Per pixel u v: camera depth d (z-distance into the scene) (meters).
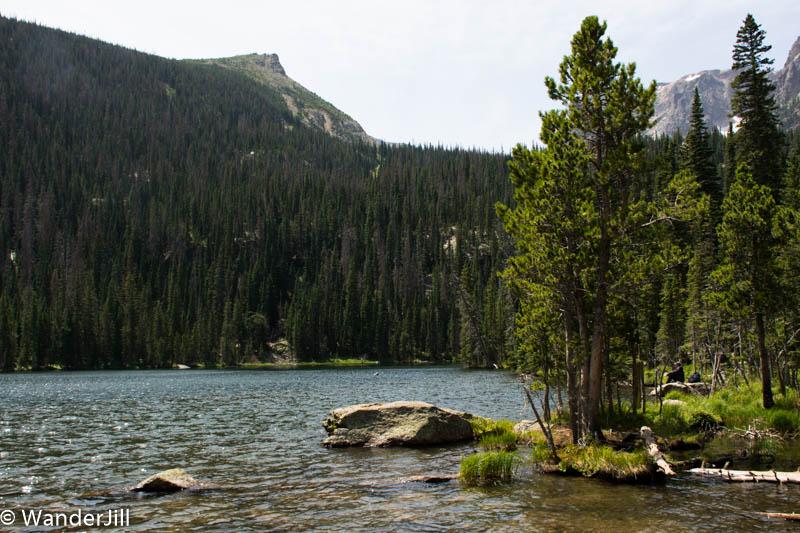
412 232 179.75
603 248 20.58
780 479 15.63
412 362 125.94
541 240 20.48
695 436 22.12
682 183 20.50
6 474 17.97
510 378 69.88
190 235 177.50
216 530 12.13
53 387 60.69
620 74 20.62
